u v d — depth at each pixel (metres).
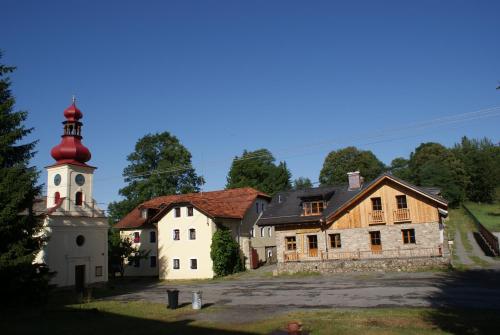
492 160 94.31
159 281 46.47
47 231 35.66
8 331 19.08
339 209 40.28
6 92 28.19
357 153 93.00
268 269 48.09
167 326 18.86
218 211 47.97
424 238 37.00
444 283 26.61
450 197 86.12
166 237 48.75
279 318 18.81
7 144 26.12
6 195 25.12
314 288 29.23
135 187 68.25
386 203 38.88
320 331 15.50
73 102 41.25
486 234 46.47
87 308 25.80
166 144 70.88
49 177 39.97
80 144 40.78
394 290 25.22
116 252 48.66
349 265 37.56
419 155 97.69
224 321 19.33
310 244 41.88
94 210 40.75
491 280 26.59
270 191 81.12
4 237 25.34
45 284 27.42
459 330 14.65
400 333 14.50
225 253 45.56
